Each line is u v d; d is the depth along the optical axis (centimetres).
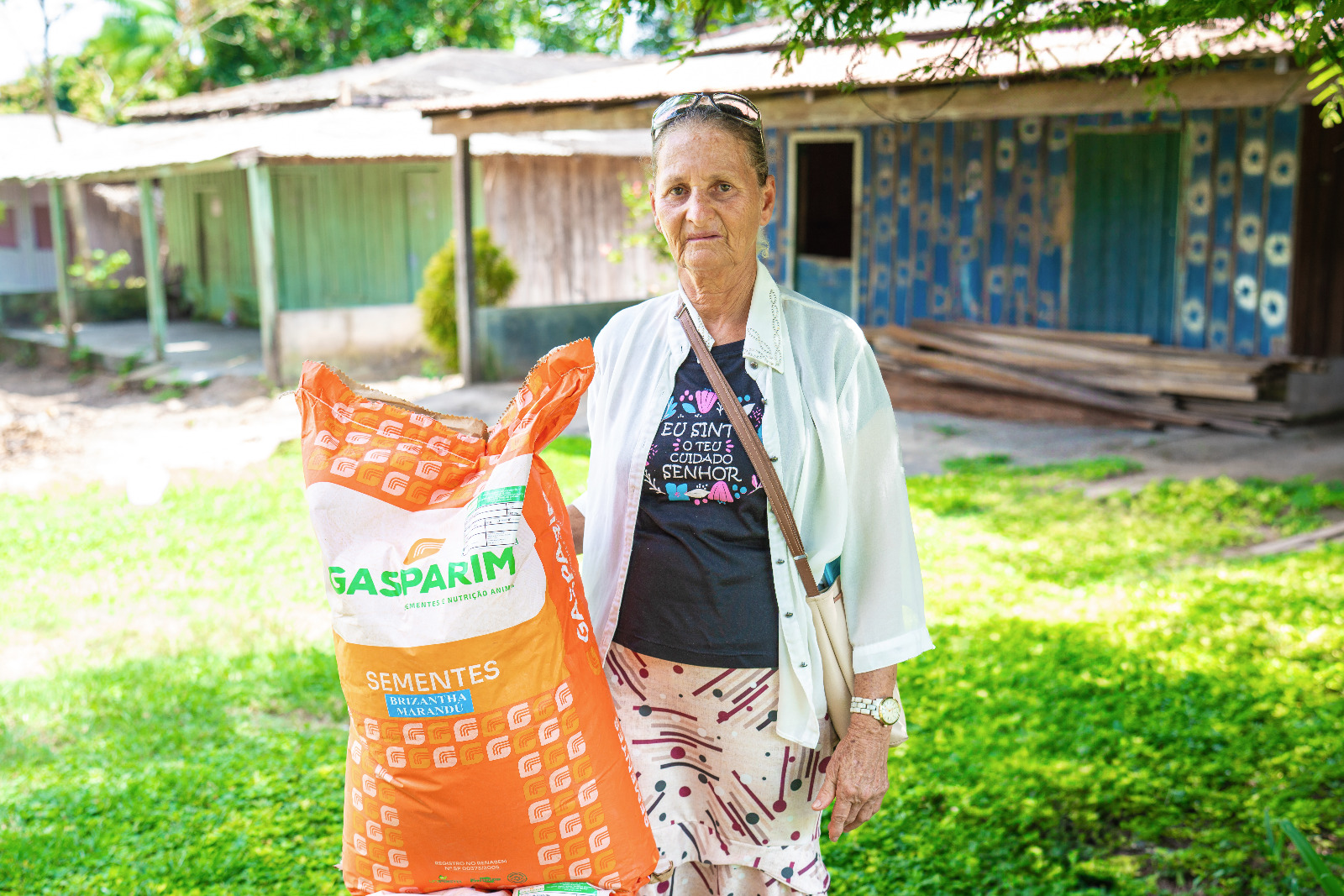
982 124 1316
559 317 1645
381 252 1969
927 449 1096
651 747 239
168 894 380
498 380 1597
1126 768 429
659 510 231
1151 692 500
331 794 445
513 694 199
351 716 207
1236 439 1059
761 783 234
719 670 229
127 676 593
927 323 1365
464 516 200
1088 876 366
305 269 1914
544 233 1872
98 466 1198
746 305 232
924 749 454
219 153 1580
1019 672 530
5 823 435
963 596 654
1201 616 595
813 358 229
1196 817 399
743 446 223
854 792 225
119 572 798
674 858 242
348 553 201
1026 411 1217
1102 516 824
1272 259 1126
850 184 1541
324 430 209
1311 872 350
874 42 323
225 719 538
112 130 2256
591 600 240
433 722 198
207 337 2122
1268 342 1138
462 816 202
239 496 1012
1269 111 1106
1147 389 1152
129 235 2781
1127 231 1226
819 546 227
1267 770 425
